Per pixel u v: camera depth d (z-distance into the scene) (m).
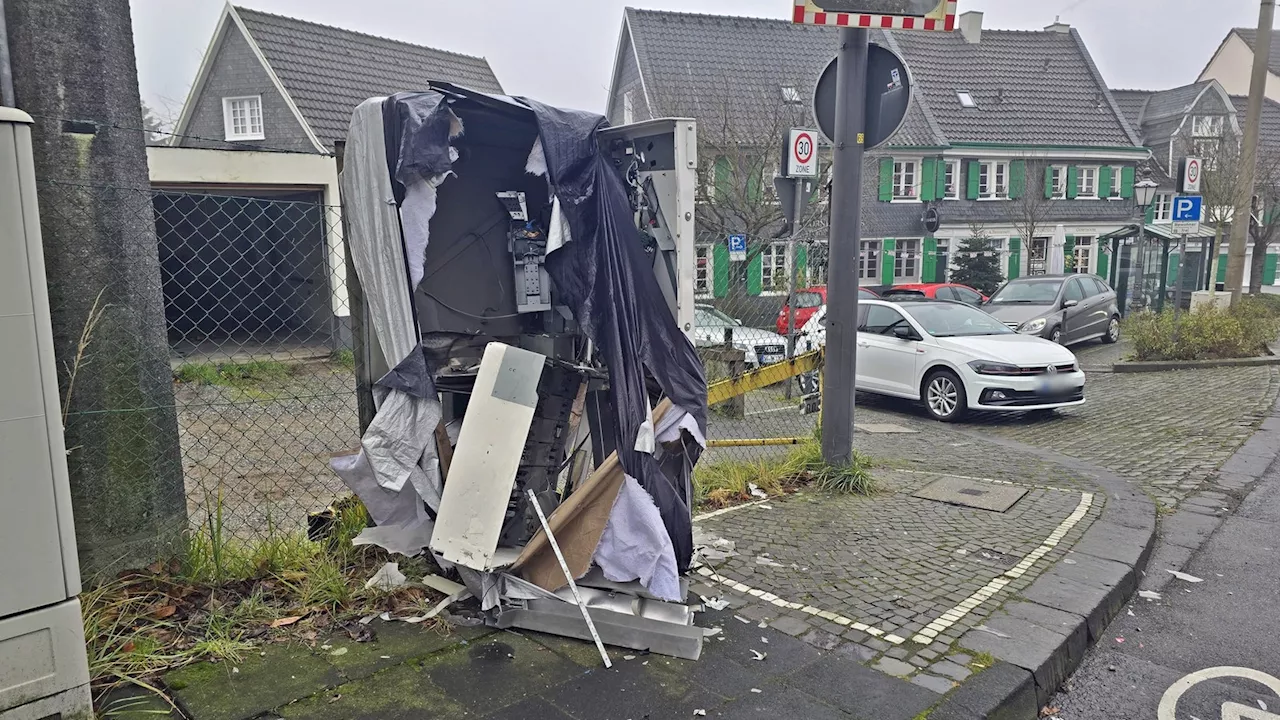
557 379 4.16
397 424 3.54
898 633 3.65
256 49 17.97
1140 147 28.38
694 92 22.00
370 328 3.98
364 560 3.93
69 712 2.48
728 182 18.05
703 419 3.90
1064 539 4.96
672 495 3.71
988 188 27.59
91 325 3.32
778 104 20.67
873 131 5.84
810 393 7.23
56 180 3.28
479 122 4.02
